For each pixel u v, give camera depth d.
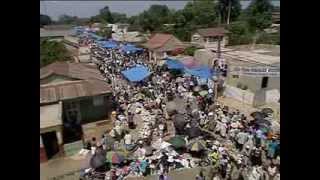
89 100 16.17
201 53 30.62
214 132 16.12
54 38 44.06
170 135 15.95
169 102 20.22
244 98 21.27
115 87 22.38
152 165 12.88
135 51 37.91
